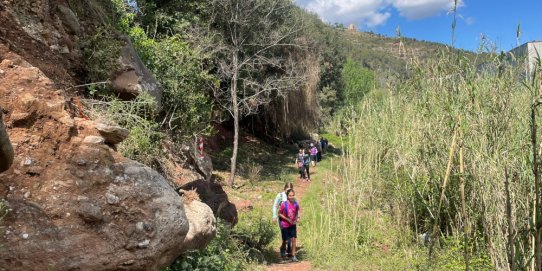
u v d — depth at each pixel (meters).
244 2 18.27
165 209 4.23
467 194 6.77
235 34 17.94
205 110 12.23
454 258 6.60
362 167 10.70
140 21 16.11
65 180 3.91
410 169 8.44
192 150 12.72
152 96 8.50
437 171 7.48
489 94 6.43
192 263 5.21
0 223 3.40
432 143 7.62
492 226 5.53
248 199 14.57
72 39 7.54
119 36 8.52
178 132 11.32
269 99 21.11
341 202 10.80
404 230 8.46
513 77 6.23
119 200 4.02
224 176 17.52
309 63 25.67
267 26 19.44
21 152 3.90
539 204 3.30
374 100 11.31
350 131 11.38
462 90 6.87
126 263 3.77
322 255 7.98
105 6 10.22
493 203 5.41
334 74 38.38
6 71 4.45
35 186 3.79
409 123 9.01
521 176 5.05
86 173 4.04
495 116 6.09
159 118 10.92
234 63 17.53
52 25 7.07
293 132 27.70
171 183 9.11
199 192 7.80
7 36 5.91
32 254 3.39
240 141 25.95
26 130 4.08
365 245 8.26
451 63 7.25
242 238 8.16
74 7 7.97
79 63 7.48
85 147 4.20
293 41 23.05
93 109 6.57
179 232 4.26
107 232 3.80
